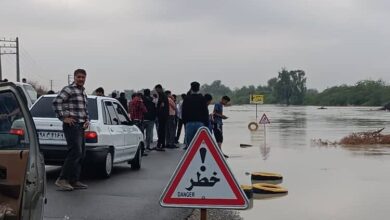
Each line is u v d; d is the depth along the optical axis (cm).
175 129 2036
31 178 489
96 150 1090
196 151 588
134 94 1780
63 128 979
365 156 1805
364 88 12850
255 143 2356
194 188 588
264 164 1583
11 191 472
